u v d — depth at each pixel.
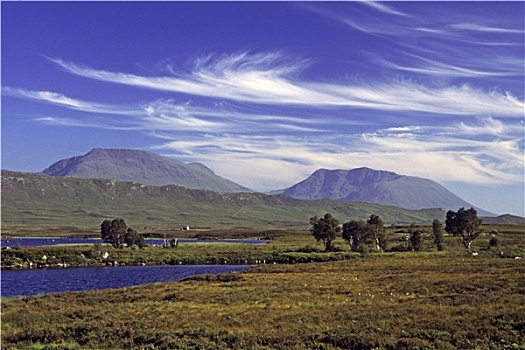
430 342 29.62
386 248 164.88
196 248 174.88
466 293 48.97
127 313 41.88
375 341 29.77
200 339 31.38
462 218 160.12
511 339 29.86
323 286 58.47
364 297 48.72
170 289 59.25
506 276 63.59
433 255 133.75
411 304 42.88
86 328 35.34
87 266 140.00
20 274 115.94
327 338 30.92
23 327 38.19
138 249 170.25
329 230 166.38
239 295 51.34
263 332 33.16
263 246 183.62
